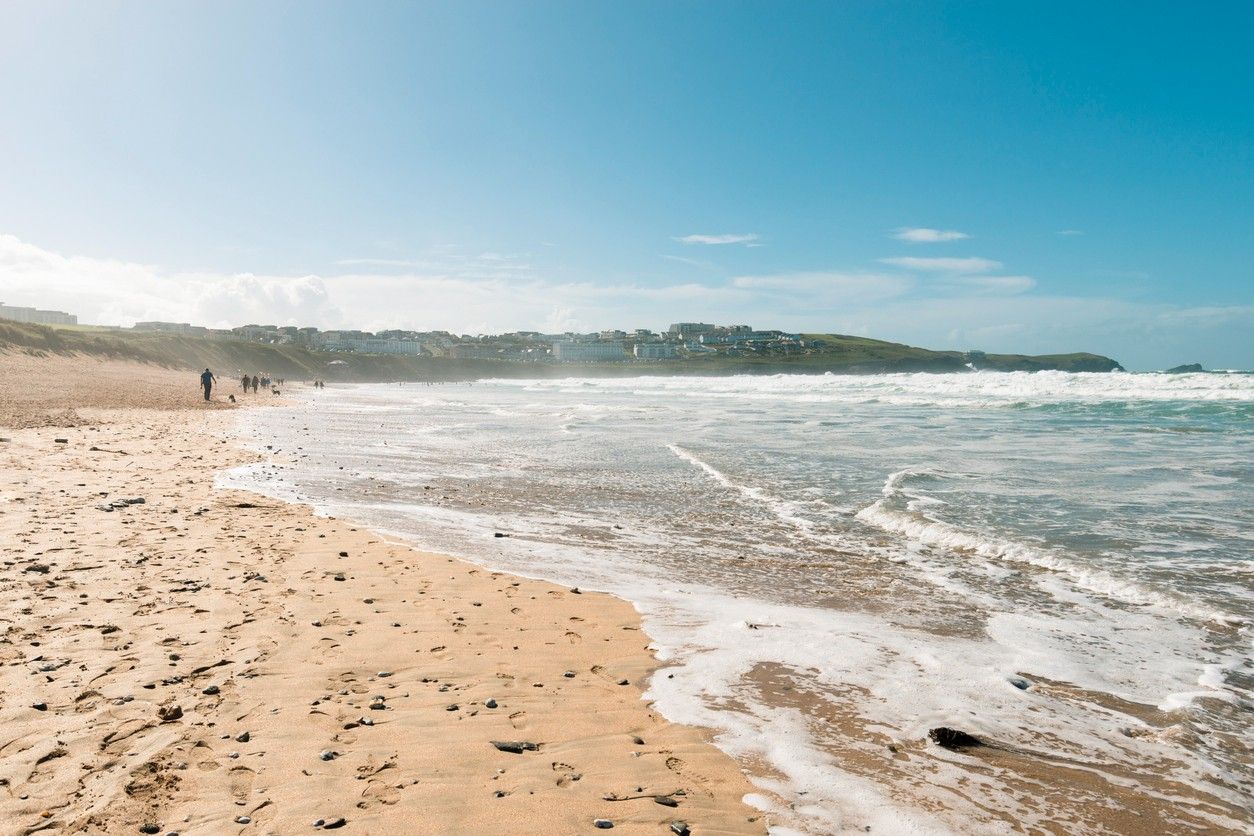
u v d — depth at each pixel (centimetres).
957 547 1068
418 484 1606
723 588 862
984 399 4709
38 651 552
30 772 387
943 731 485
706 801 399
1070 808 406
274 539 1000
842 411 4206
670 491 1544
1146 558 970
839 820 386
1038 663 630
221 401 4859
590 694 546
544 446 2411
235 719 466
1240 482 1554
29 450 1694
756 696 551
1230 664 631
